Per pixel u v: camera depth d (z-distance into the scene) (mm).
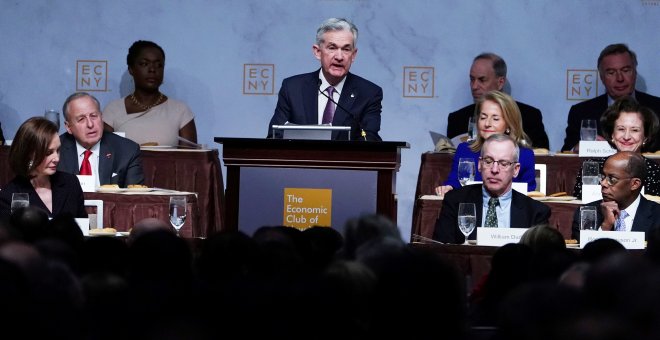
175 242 6234
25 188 12500
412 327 4797
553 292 4113
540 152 16234
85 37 19844
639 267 4375
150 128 18734
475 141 14984
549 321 4027
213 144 19891
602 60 18844
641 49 19578
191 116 19062
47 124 12430
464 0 19656
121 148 15234
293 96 14977
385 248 6281
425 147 19750
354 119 13914
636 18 19547
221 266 6230
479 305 7391
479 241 11195
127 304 4723
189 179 16750
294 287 4844
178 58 19812
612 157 12453
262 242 6695
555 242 8984
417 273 4793
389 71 19766
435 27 19703
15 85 19859
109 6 19828
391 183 12109
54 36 19859
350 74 15031
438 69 19703
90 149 15039
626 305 4191
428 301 4773
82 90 19859
